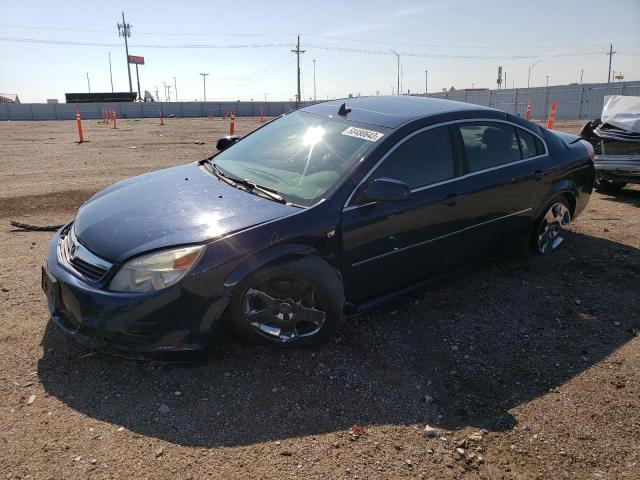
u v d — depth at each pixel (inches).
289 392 123.3
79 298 120.6
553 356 144.3
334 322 138.4
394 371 134.2
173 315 119.3
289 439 108.4
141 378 125.9
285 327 135.6
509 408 122.1
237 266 123.5
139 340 119.0
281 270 129.3
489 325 159.5
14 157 521.7
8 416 110.9
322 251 135.4
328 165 150.5
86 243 130.2
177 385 123.7
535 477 102.3
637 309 172.2
